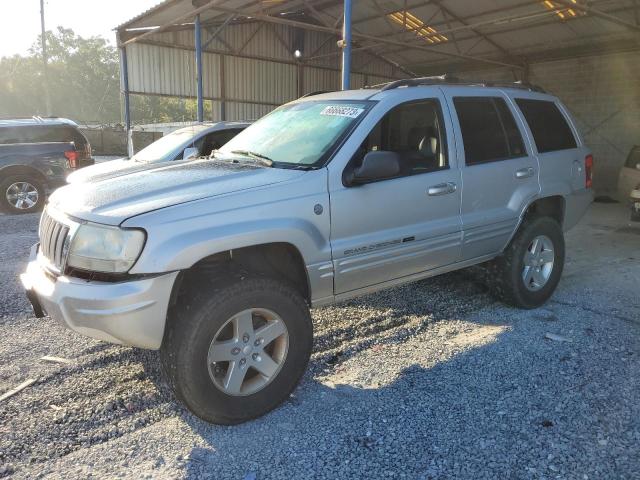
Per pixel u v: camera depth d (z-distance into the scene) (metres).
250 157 3.75
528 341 4.05
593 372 3.53
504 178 4.34
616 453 2.67
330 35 18.53
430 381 3.45
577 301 5.02
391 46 17.42
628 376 3.46
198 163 3.76
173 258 2.67
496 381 3.43
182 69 16.00
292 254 3.27
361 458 2.67
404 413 3.07
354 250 3.39
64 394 3.31
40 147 10.53
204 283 2.92
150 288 2.65
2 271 5.91
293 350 3.13
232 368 2.94
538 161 4.66
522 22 13.52
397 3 13.55
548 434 2.84
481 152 4.24
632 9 11.84
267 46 17.31
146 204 2.81
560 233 4.83
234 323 2.93
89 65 72.69
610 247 7.59
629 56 14.23
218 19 15.20
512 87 4.85
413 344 4.05
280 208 3.06
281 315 3.05
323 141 3.54
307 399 3.26
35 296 3.12
